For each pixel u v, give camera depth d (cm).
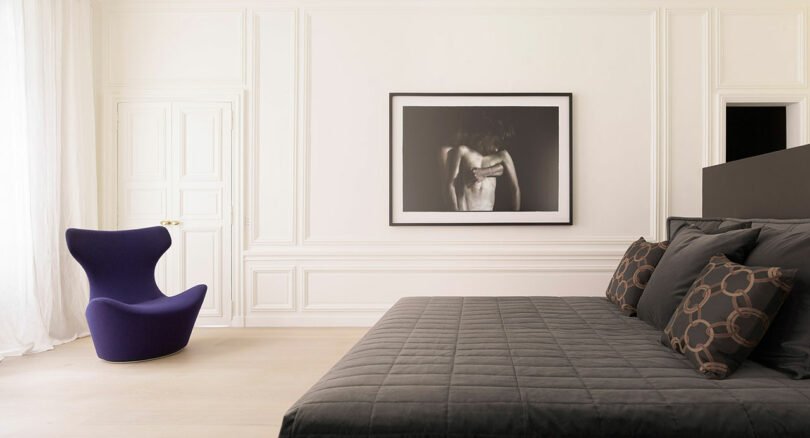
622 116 362
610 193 362
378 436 98
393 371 122
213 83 371
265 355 290
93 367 265
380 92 369
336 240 369
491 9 364
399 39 368
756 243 153
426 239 368
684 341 132
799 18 355
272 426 188
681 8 358
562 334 164
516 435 98
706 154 359
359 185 370
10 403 212
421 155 365
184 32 371
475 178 363
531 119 362
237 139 370
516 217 362
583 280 363
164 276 372
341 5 368
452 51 367
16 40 295
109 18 371
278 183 372
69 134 336
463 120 364
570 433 97
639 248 223
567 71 364
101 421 193
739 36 358
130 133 373
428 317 194
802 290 125
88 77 354
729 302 125
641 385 111
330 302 371
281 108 371
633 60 361
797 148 193
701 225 210
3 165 288
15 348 288
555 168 361
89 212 355
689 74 360
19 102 297
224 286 373
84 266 288
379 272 370
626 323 183
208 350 302
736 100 358
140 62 372
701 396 104
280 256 371
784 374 119
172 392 226
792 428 95
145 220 373
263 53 371
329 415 101
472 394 106
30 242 301
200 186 372
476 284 367
